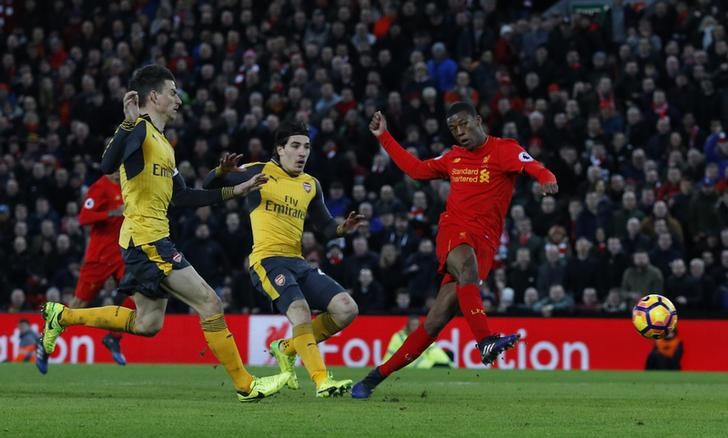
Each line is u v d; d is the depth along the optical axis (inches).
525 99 1732.3
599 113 1625.2
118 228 986.7
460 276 670.5
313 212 723.4
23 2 2018.9
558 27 1740.9
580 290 1379.2
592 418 550.6
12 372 1016.2
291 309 672.4
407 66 1739.7
